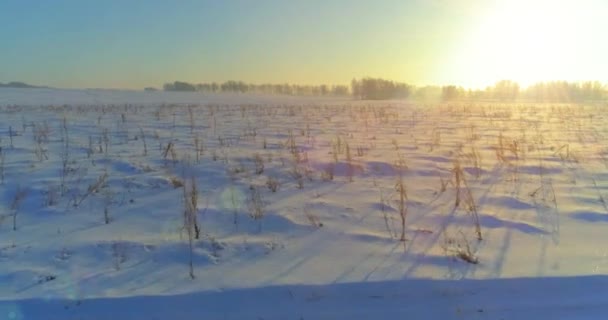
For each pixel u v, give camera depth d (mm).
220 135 12133
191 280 3402
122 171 7203
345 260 3766
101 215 4992
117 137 11352
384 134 12789
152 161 7996
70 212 5074
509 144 9375
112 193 5859
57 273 3504
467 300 3197
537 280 3371
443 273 3494
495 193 5965
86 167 7398
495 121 18312
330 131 13516
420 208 5293
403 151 9375
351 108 28719
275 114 21344
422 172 7320
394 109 28234
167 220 4840
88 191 5789
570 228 4570
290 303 3146
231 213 5074
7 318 2920
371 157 8531
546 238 4277
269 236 4367
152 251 3957
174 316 2998
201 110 25172
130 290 3232
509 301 3186
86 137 11320
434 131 13680
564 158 8688
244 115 20594
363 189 6230
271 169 7430
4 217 4852
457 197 5391
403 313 3064
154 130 13273
